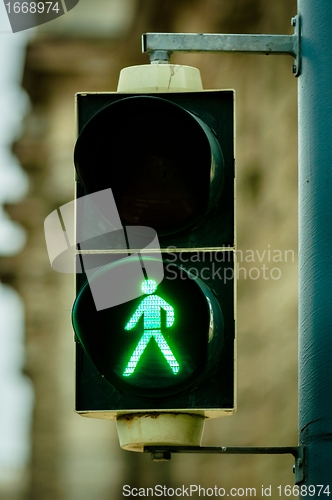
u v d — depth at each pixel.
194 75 11.43
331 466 10.33
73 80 47.62
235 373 10.12
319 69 11.09
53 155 49.06
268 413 27.25
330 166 10.86
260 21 29.23
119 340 10.25
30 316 48.69
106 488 45.09
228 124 10.59
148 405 10.16
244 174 29.61
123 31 44.81
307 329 10.70
